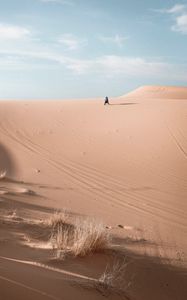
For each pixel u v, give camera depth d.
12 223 7.26
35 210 9.62
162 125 29.84
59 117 34.53
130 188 15.74
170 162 21.47
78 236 5.88
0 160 19.97
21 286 3.22
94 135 27.80
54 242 5.95
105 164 20.50
